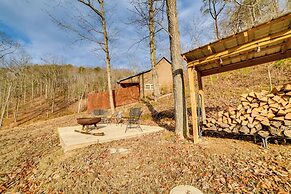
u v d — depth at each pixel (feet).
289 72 36.11
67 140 17.58
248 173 9.32
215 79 50.75
